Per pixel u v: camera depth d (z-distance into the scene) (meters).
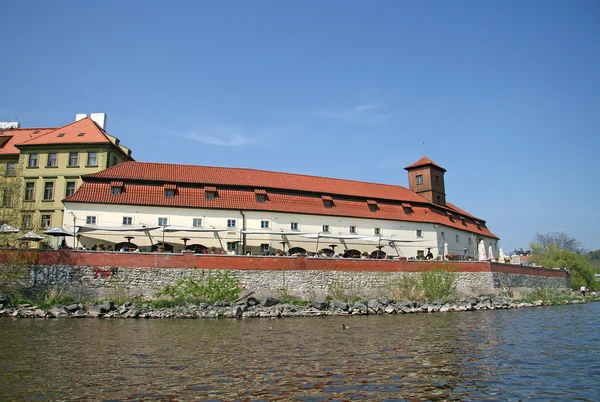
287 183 51.28
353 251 49.38
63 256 33.84
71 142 47.50
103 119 54.34
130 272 34.78
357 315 32.62
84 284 33.81
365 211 51.97
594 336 22.03
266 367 15.19
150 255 35.41
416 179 65.25
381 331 23.73
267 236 46.12
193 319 29.36
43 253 33.53
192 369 14.92
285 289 37.69
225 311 31.73
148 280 35.00
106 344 19.47
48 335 21.77
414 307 36.53
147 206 42.72
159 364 15.64
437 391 12.40
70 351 17.89
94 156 47.78
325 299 37.53
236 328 24.83
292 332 23.33
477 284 46.91
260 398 11.81
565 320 29.19
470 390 12.48
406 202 55.78
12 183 37.59
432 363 15.79
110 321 27.67
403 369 14.90
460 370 14.76
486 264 47.97
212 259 36.59
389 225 52.44
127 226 40.91
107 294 33.94
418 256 50.34
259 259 37.75
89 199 41.28
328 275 39.56
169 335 22.12
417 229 54.06
